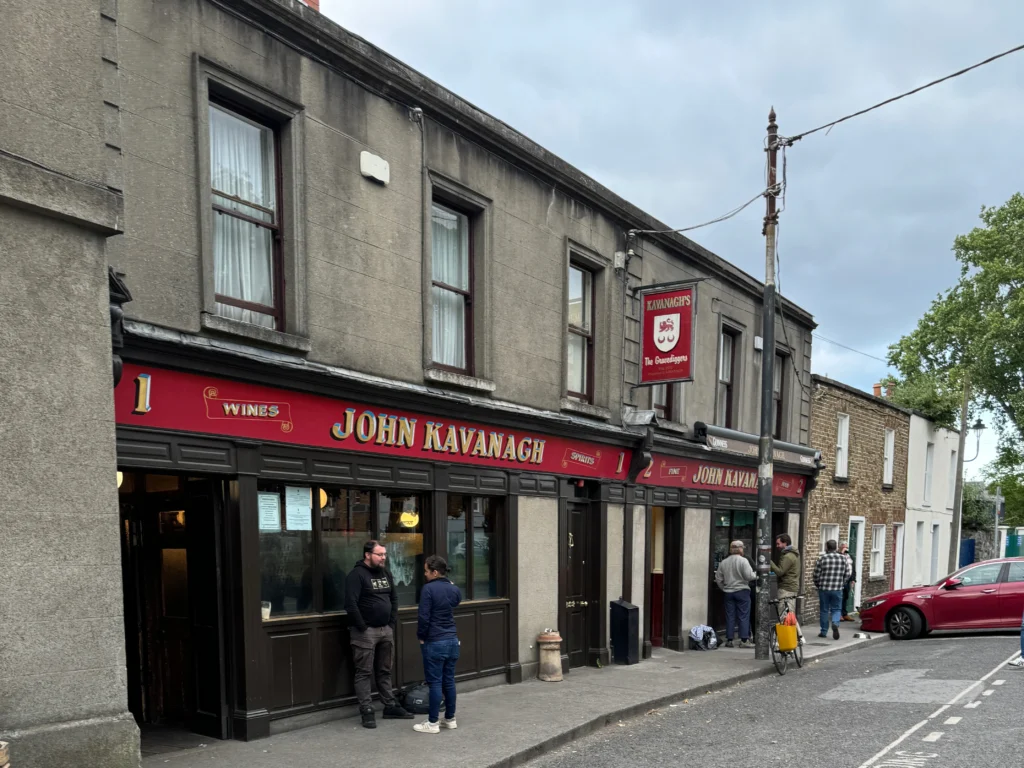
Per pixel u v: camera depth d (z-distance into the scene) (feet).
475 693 30.07
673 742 24.17
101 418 16.88
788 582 46.01
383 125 27.25
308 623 24.44
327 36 24.86
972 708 27.78
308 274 24.43
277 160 24.48
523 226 33.78
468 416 30.17
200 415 21.33
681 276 45.39
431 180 29.22
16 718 15.24
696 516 46.37
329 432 25.17
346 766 20.22
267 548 23.85
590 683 32.78
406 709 25.82
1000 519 119.75
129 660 24.53
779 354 57.26
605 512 38.65
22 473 15.57
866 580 69.10
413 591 29.12
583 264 38.34
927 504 83.82
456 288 31.09
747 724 26.48
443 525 29.71
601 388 38.73
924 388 85.35
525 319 33.76
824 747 22.95
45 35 16.38
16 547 15.42
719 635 48.03
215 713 22.67
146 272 19.99
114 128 18.84
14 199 15.39
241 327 21.93
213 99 22.77
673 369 39.65
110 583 16.78
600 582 38.06
